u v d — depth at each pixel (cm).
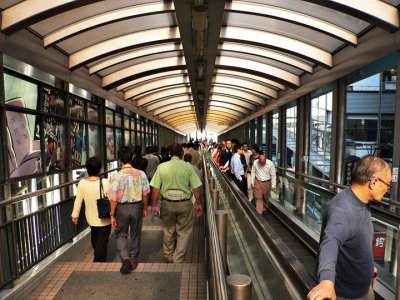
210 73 766
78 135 660
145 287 366
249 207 403
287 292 203
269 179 727
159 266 426
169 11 473
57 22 450
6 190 369
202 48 571
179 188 464
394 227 345
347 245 185
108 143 902
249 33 620
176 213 466
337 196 192
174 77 1052
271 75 851
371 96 1321
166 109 1788
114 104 915
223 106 1770
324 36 592
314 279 178
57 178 543
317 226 638
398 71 441
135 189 416
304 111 909
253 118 1645
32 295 355
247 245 402
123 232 415
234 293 131
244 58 829
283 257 217
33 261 413
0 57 366
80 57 575
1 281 341
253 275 343
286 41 632
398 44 430
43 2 367
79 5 379
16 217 385
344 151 670
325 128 1127
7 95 404
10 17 365
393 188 446
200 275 397
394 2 420
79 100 670
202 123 2658
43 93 500
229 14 570
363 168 181
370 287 203
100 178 450
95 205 444
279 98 1098
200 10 400
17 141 423
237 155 838
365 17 423
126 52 677
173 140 3231
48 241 460
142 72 794
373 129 1314
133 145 1286
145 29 584
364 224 183
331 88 732
